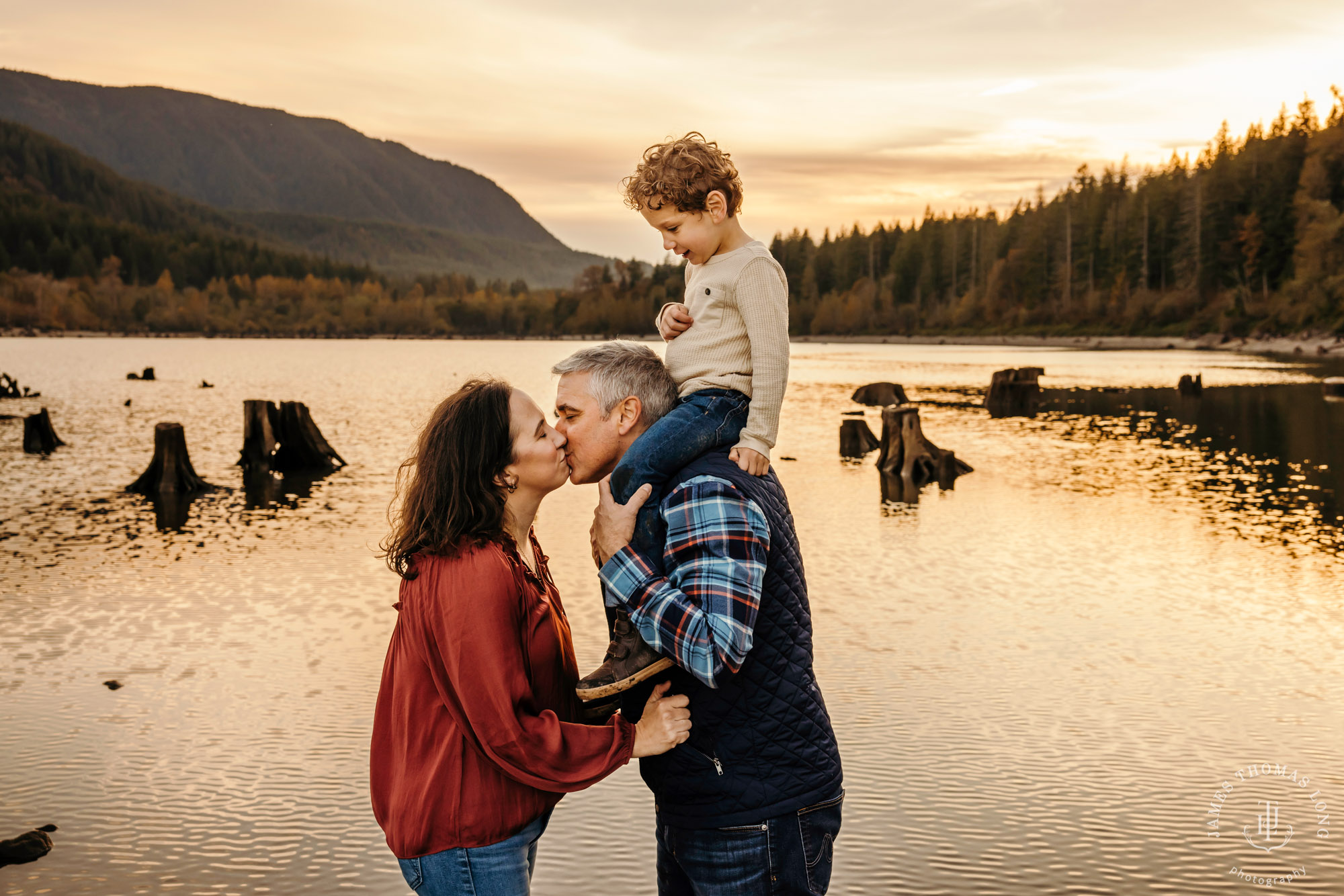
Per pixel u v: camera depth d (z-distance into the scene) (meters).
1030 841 4.23
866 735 5.37
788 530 2.22
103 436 22.39
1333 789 4.75
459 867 2.07
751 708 2.10
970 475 15.70
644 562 2.07
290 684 6.29
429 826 2.05
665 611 1.99
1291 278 81.88
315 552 10.38
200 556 10.18
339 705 5.91
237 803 4.66
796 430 22.48
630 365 2.30
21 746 5.30
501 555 2.11
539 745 2.01
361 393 37.38
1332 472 15.97
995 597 8.35
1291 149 85.69
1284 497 13.58
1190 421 24.25
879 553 10.12
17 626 7.62
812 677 2.20
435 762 2.07
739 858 2.11
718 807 2.12
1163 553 10.09
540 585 2.26
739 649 1.97
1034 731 5.43
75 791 4.78
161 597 8.48
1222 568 9.43
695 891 2.23
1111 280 108.44
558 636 2.24
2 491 14.61
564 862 4.09
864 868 4.04
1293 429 22.19
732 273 2.36
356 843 4.30
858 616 7.76
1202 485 14.66
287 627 7.56
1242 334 80.75
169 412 28.66
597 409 2.28
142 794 4.75
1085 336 103.31
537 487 2.22
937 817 4.46
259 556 10.17
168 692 6.14
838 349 100.50
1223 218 90.88
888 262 155.88
